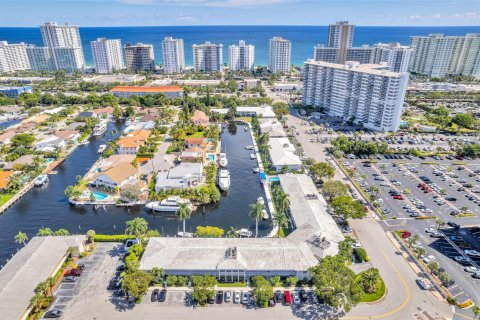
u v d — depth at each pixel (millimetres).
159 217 138750
